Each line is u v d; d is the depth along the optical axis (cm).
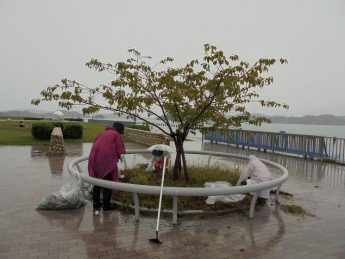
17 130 2081
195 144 1773
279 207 580
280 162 1167
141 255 373
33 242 398
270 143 1439
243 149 1562
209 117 664
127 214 512
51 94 611
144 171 721
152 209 512
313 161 1205
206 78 626
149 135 1570
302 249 404
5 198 587
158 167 716
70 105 609
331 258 381
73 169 560
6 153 1170
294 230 469
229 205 546
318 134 1338
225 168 799
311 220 517
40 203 523
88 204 557
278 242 424
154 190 449
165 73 630
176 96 573
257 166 604
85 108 603
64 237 416
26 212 509
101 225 462
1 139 1580
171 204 532
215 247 402
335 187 766
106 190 521
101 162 528
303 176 905
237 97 660
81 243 400
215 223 486
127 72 623
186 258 370
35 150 1260
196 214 514
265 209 565
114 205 539
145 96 632
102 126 2850
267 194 582
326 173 959
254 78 585
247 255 383
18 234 422
